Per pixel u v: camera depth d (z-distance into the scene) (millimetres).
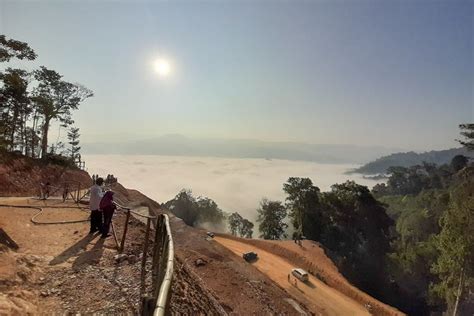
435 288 38469
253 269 18172
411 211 93500
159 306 3590
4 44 23062
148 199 27484
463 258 30500
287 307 15023
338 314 33406
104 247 9062
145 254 8094
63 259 7879
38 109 43750
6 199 17344
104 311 5777
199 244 18625
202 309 7770
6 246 7551
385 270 62375
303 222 70875
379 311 38969
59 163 42156
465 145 40719
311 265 50344
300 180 72312
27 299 5617
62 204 16656
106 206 9914
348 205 70812
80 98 47906
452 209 32438
